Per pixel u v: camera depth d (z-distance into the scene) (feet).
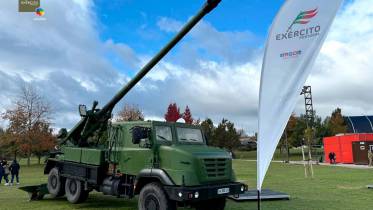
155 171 31.71
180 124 35.91
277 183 64.23
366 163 136.67
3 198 47.80
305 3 23.44
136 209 38.47
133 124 35.96
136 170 34.58
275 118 23.31
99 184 38.63
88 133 44.86
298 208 37.40
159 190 30.99
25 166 156.76
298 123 204.23
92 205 41.11
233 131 222.89
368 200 42.83
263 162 23.27
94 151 39.65
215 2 29.76
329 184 61.46
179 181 30.32
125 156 35.91
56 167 46.80
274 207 38.06
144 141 34.01
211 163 31.68
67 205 41.16
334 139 153.79
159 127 34.27
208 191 30.37
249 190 48.39
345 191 51.49
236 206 38.81
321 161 161.48
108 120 44.01
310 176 78.89
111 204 41.81
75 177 41.73
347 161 144.66
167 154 32.07
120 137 37.17
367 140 138.51
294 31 23.53
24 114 160.15
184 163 30.78
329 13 22.68
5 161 71.46
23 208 38.99
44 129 164.35
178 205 33.71
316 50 22.76
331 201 42.06
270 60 23.97
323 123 232.32
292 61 23.35
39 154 169.99
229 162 33.45
